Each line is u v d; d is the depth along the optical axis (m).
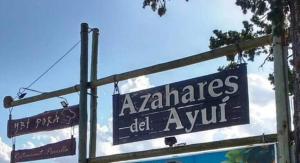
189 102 10.45
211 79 10.21
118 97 11.66
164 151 10.53
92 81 12.31
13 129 13.95
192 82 10.48
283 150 8.77
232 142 9.61
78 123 12.33
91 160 11.82
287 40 9.15
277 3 8.40
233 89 9.88
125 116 11.44
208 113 10.12
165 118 10.76
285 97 9.00
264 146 9.13
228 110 9.87
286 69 9.16
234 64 10.76
